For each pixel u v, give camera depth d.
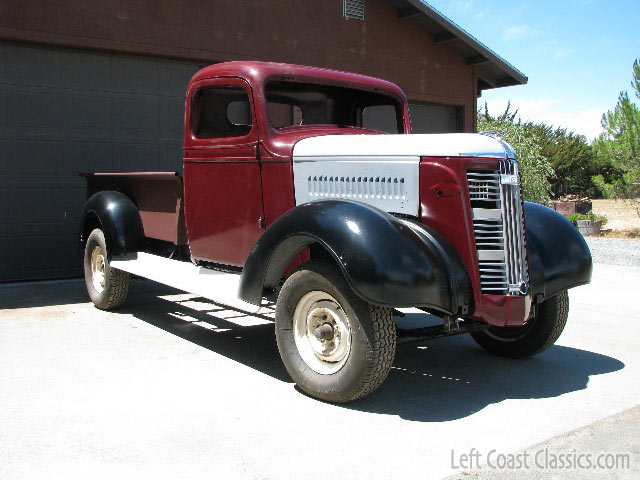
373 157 3.86
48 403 3.52
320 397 3.59
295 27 9.27
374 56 10.15
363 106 5.11
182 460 2.84
